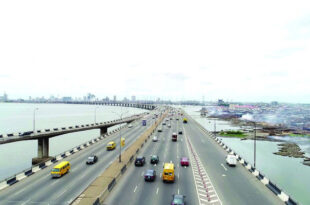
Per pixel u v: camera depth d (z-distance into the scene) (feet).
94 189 126.52
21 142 423.64
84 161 195.62
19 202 112.88
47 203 111.86
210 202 114.01
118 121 472.03
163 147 257.14
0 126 592.19
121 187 133.08
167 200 115.14
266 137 486.79
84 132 567.18
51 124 644.27
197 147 258.98
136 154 219.41
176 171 166.91
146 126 459.73
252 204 112.27
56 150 352.69
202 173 162.50
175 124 502.38
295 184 207.72
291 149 364.99
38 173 162.09
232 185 138.92
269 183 135.85
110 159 201.77
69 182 142.31
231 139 463.42
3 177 217.77
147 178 143.95
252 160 296.92
